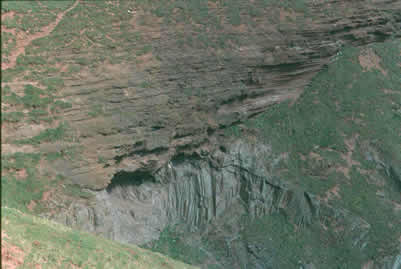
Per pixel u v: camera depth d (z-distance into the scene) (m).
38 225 18.41
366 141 43.97
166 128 34.31
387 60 51.38
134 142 31.52
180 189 35.53
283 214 37.69
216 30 41.50
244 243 35.47
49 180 26.20
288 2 47.62
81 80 31.31
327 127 43.84
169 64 36.56
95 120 30.23
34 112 27.69
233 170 38.19
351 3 50.38
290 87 45.28
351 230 37.38
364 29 50.62
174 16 40.62
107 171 29.61
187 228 35.03
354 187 40.44
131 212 31.55
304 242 36.50
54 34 33.06
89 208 27.34
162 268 22.53
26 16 33.28
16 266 14.23
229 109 40.25
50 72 30.42
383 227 38.50
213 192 36.97
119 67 33.94
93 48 33.91
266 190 38.19
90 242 19.67
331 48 46.94
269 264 34.81
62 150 27.64
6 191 23.81
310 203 38.22
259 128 41.31
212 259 33.94
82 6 37.06
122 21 37.91
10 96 27.33
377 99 47.41
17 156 25.59
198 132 36.62
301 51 44.53
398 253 37.41
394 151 43.84
